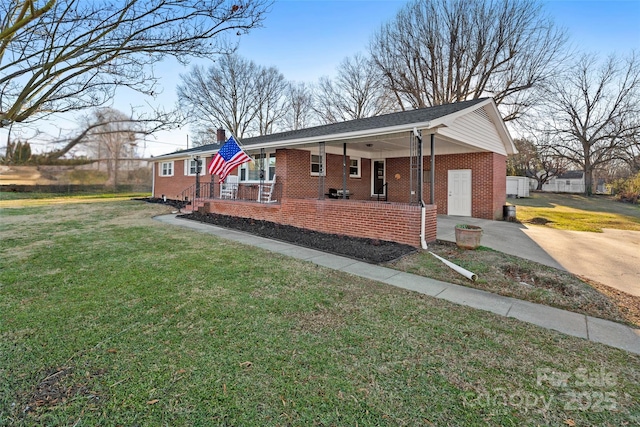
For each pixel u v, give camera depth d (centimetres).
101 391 235
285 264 587
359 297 437
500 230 974
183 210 1473
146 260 595
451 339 325
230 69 2833
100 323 343
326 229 926
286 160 1222
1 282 468
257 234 901
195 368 265
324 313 381
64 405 220
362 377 259
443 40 2141
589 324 380
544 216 1381
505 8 1956
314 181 1308
